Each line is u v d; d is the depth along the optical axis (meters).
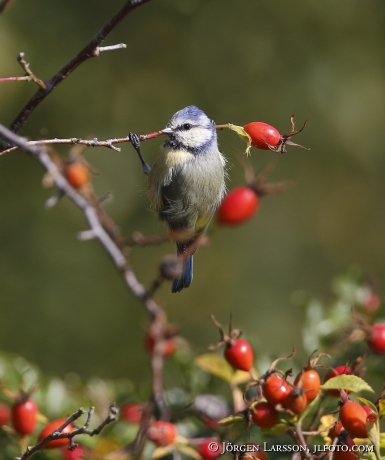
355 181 13.90
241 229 13.92
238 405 5.28
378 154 13.70
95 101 12.92
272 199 14.02
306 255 13.94
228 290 13.62
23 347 11.43
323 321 6.28
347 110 13.45
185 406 5.72
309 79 13.48
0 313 11.55
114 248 5.16
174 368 6.35
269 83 13.48
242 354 4.80
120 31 13.34
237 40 13.60
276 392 4.25
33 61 12.13
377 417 4.13
